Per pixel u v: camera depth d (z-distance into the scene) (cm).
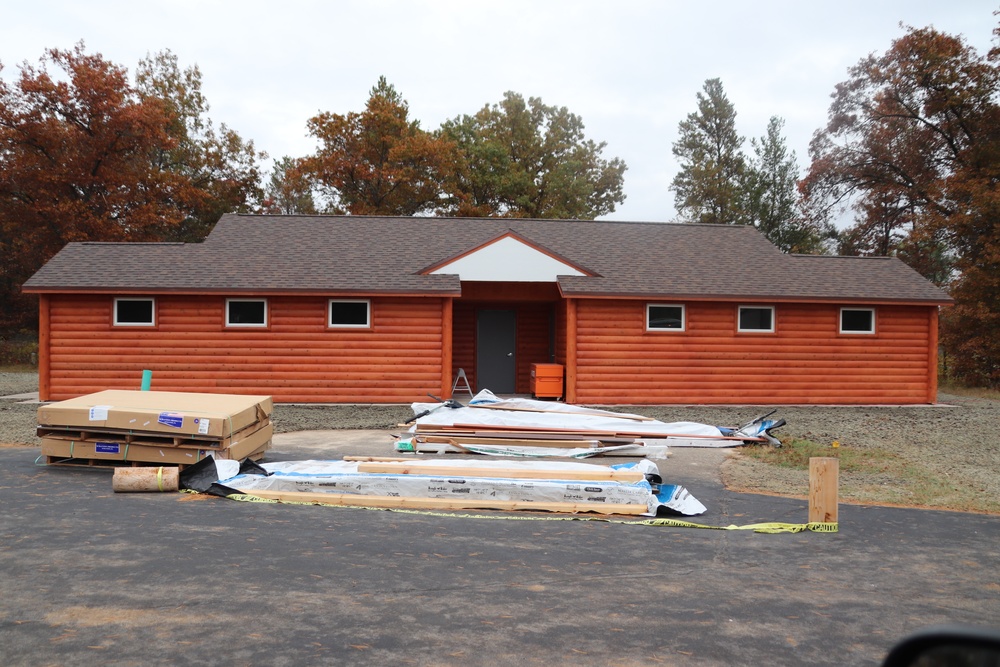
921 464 1089
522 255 1825
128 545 624
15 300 3309
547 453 1131
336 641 436
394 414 1588
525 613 488
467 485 827
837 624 479
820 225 3753
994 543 686
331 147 3931
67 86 3077
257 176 4194
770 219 4097
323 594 516
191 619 465
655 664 414
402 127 3956
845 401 1873
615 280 1827
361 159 3916
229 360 1753
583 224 2217
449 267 1819
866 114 3525
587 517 766
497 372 2108
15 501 780
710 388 1842
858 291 1864
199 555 600
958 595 541
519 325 2112
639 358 1827
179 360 1742
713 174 4578
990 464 1098
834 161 3575
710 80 4772
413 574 564
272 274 1780
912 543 682
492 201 4397
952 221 2775
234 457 953
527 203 4306
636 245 2073
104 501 787
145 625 454
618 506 784
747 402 1850
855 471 1029
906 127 3447
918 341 1903
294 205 5309
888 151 3447
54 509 748
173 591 515
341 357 1772
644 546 658
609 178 5303
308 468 900
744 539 688
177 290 1700
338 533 679
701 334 1842
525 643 439
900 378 1894
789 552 647
